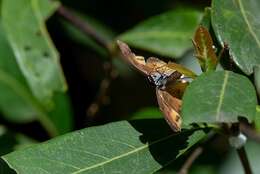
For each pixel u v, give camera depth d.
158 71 0.84
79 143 0.87
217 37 0.87
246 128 1.07
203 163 1.12
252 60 0.86
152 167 0.87
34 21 1.09
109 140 0.87
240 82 0.83
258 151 1.13
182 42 1.09
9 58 1.13
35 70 1.09
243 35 0.86
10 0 1.10
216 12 0.87
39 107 1.12
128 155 0.87
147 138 0.87
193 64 1.12
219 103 0.82
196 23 1.10
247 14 0.87
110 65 1.12
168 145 0.87
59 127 1.12
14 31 1.09
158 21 1.10
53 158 0.86
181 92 0.84
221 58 0.88
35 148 0.86
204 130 0.88
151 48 1.09
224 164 1.12
